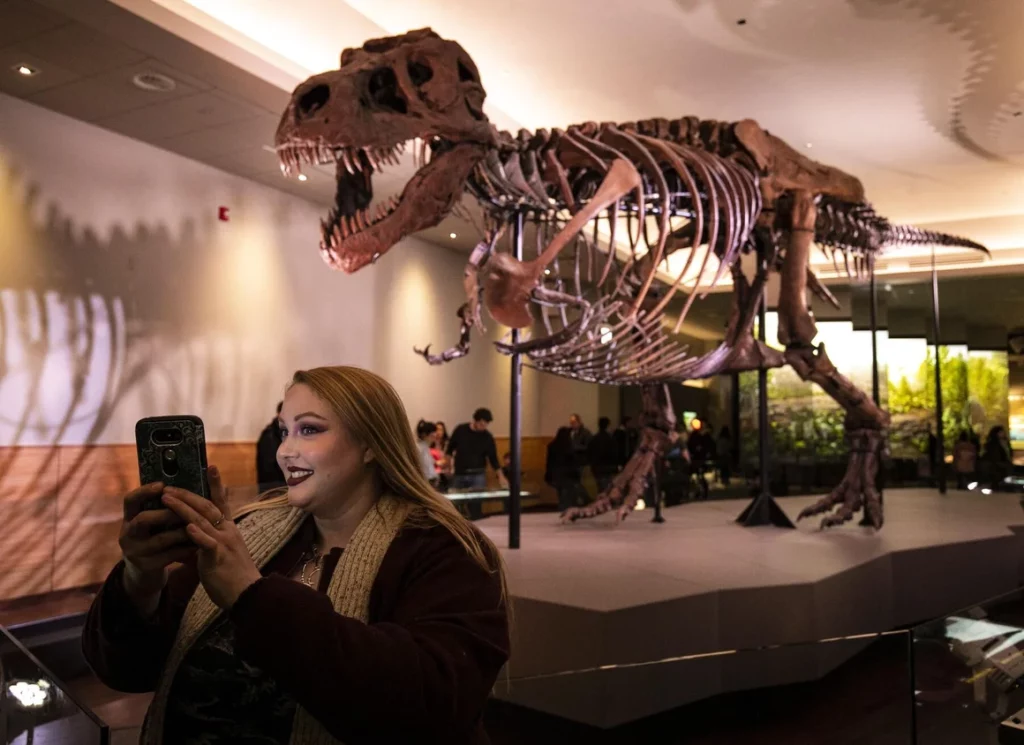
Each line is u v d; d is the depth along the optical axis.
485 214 5.55
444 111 4.48
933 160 9.11
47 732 1.60
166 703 1.29
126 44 5.25
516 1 5.98
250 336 8.03
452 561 1.29
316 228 8.85
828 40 6.44
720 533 6.69
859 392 6.90
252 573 1.11
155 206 7.11
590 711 2.82
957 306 12.16
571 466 8.30
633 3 5.96
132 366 6.88
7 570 5.75
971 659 2.88
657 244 5.09
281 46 6.14
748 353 6.60
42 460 6.16
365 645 1.08
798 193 6.78
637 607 4.12
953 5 5.91
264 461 6.89
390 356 10.02
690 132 6.08
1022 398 11.73
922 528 7.27
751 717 2.89
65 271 6.38
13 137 6.06
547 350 5.45
